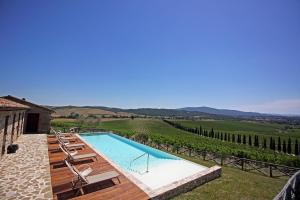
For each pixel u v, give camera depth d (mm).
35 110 24047
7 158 11281
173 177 11297
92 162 11383
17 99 23266
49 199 6703
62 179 8484
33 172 9188
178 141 22391
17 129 17562
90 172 8836
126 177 9047
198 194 8555
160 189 7949
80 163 11125
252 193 9062
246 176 11977
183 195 8336
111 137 26375
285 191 7289
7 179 8219
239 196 8609
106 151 19125
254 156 16781
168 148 20781
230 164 15133
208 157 16906
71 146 14102
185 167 13359
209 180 10500
